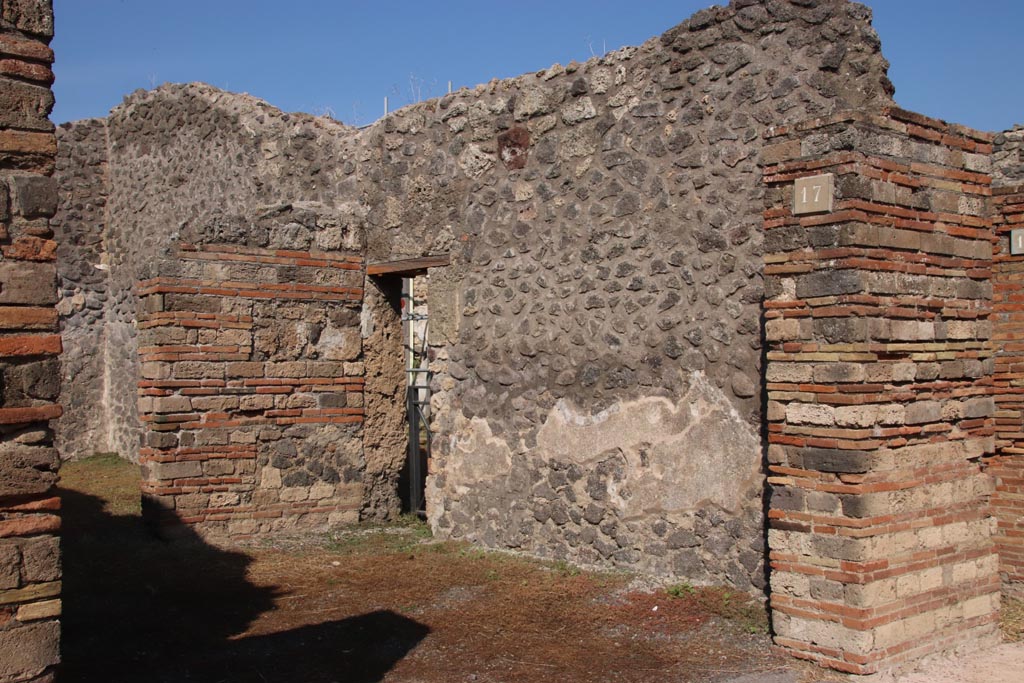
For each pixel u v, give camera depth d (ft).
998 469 22.89
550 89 25.85
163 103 41.83
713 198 22.36
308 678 17.29
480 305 27.76
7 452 12.40
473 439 28.02
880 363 17.04
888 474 17.12
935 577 17.93
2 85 12.60
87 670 17.39
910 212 17.71
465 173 28.19
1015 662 17.80
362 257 31.27
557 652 18.61
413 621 20.68
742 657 17.87
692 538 22.61
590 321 24.86
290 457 30.01
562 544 25.46
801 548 17.49
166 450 28.19
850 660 16.79
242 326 29.27
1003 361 22.72
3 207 12.52
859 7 20.03
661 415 23.27
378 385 31.68
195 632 19.89
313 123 34.17
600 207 24.70
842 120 17.03
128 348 44.98
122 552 26.66
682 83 22.93
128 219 44.93
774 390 17.89
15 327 12.52
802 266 17.46
